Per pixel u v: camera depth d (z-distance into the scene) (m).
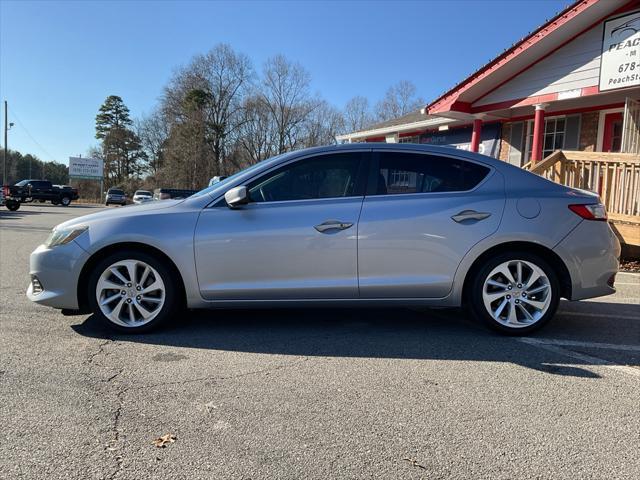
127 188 67.06
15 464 2.24
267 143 58.31
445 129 15.29
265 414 2.74
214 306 4.08
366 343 3.99
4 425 2.59
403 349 3.85
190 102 56.53
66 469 2.21
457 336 4.20
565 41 9.83
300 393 3.02
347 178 4.16
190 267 4.00
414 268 4.04
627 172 7.76
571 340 4.11
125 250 4.05
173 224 4.01
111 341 3.95
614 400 2.96
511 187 4.17
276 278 4.03
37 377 3.20
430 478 2.18
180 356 3.63
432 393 3.04
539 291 4.13
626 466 2.28
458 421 2.68
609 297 5.81
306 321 4.62
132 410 2.77
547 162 8.39
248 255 4.00
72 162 57.50
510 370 3.42
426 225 4.02
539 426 2.64
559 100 10.12
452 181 4.18
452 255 4.03
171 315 4.15
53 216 21.75
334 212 4.03
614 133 10.67
